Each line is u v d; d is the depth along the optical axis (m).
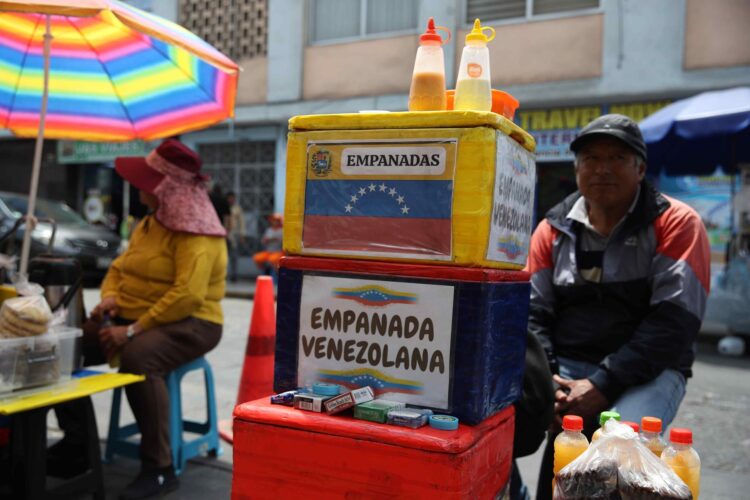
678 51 8.86
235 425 1.45
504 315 1.48
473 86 1.45
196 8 12.96
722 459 3.68
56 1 2.19
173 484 2.94
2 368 2.27
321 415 1.39
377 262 1.43
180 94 3.36
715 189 8.70
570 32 9.54
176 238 3.05
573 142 2.05
